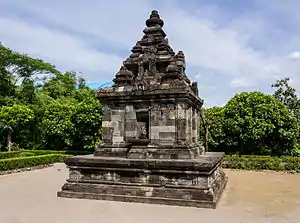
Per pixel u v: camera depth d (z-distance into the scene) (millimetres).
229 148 28625
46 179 18875
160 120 13414
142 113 14047
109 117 14484
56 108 33281
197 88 16156
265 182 17719
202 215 10281
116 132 14273
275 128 26312
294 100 33969
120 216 10164
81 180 13094
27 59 44625
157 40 15492
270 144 27750
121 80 14406
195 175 11547
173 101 13258
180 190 11570
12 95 39812
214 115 28953
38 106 38344
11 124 31891
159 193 11766
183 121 13086
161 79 13922
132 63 15203
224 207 11555
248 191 14984
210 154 16234
